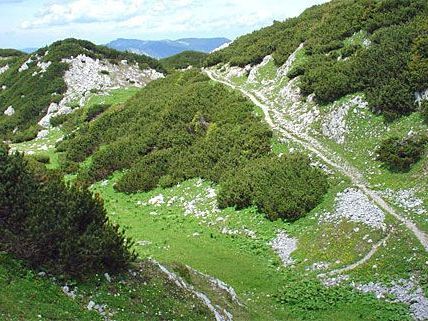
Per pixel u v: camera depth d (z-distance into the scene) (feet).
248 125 136.67
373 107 115.14
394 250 75.31
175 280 65.05
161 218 113.29
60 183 65.26
